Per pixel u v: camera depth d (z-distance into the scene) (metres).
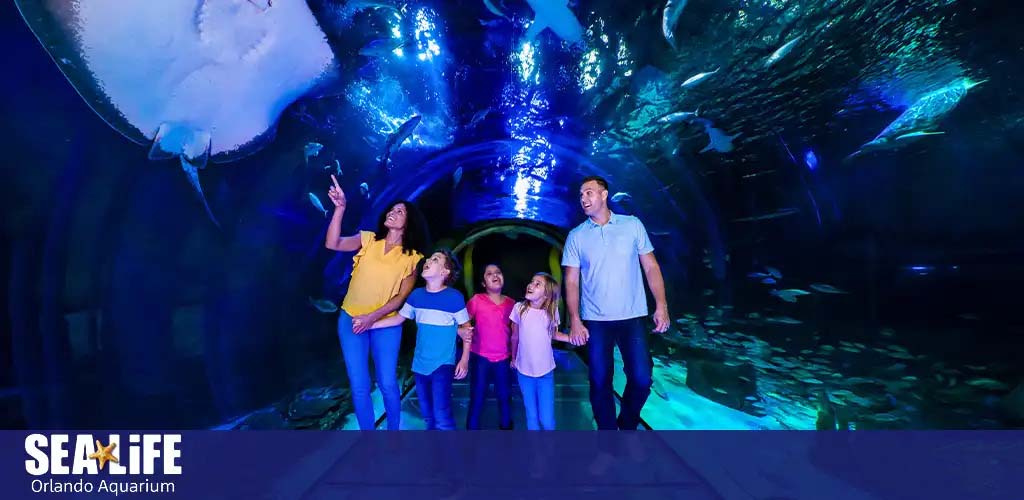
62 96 2.42
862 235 4.55
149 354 3.32
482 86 5.06
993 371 3.39
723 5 3.73
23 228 2.43
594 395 3.31
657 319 3.16
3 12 2.05
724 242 7.03
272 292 5.14
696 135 5.72
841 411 4.24
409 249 3.32
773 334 6.06
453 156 7.58
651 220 8.53
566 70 4.80
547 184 9.52
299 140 4.59
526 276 15.55
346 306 3.24
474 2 3.76
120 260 3.06
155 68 2.69
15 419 2.44
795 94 4.39
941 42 3.18
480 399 3.99
